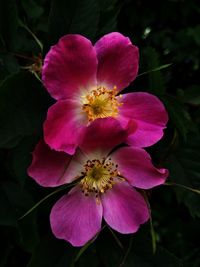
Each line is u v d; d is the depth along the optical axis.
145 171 0.18
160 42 0.41
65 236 0.18
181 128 0.19
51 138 0.16
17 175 0.18
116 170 0.18
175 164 0.20
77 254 0.18
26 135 0.17
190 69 0.40
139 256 0.19
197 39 0.38
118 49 0.18
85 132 0.17
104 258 0.19
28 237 0.19
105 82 0.18
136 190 0.18
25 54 0.20
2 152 0.20
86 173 0.18
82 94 0.18
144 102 0.18
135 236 0.19
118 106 0.18
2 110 0.17
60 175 0.17
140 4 0.41
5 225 0.20
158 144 0.19
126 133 0.17
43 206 0.19
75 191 0.18
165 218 0.33
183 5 0.42
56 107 0.17
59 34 0.18
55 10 0.18
